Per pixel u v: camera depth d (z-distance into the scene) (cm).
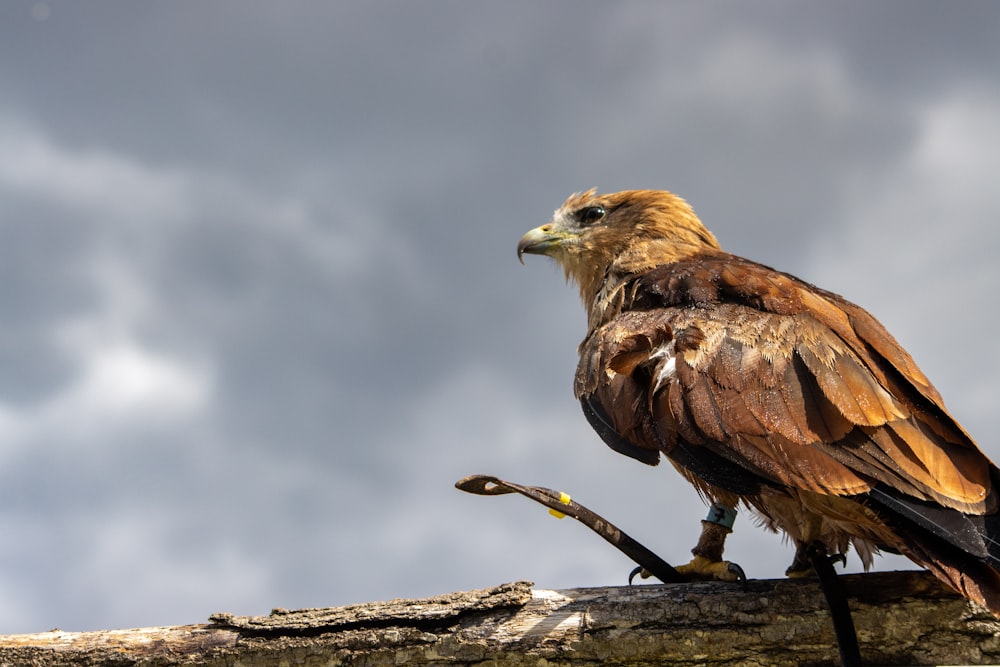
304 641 845
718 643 807
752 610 808
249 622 859
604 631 818
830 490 748
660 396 835
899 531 745
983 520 723
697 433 802
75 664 852
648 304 971
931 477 741
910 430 767
